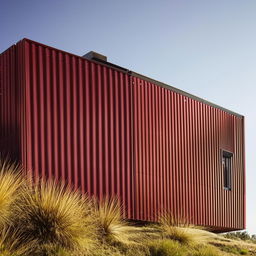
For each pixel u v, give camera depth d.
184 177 11.70
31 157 7.73
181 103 12.05
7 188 6.08
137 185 9.92
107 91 9.56
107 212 7.74
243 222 14.77
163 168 10.89
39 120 8.00
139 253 6.60
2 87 8.78
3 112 8.62
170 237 7.98
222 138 14.05
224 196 13.73
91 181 8.77
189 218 11.65
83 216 6.89
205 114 13.23
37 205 6.27
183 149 11.82
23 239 5.62
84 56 10.07
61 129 8.38
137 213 9.80
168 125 11.33
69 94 8.68
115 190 9.28
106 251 6.31
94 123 9.09
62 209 6.20
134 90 10.31
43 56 8.31
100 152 9.09
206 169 12.85
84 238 6.19
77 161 8.56
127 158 9.77
